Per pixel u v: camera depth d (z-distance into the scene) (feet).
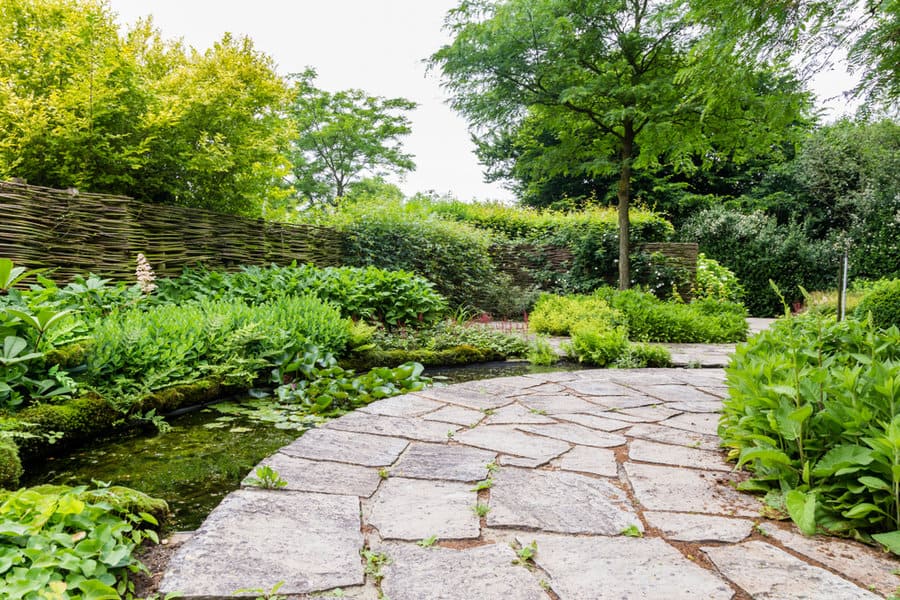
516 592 4.29
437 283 29.01
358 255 27.09
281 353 13.56
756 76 14.98
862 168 49.75
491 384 13.55
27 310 9.84
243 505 5.92
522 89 29.94
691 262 32.58
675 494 6.48
